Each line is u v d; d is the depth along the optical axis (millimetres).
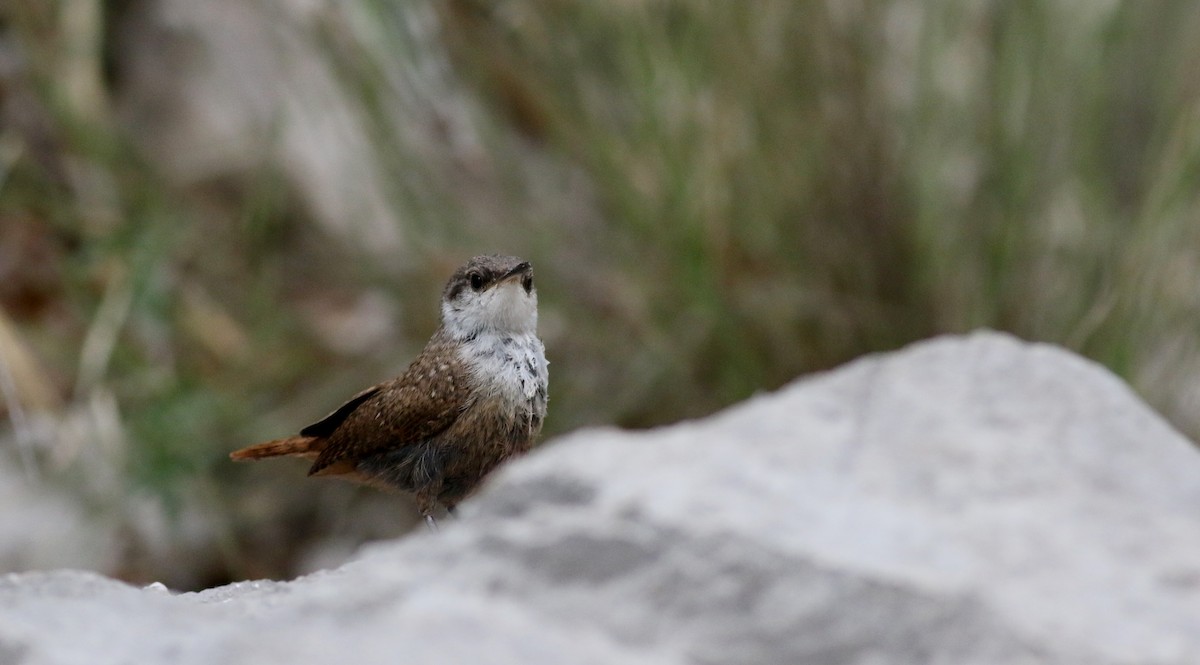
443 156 12078
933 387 4469
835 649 3396
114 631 3801
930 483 3969
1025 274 11289
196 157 13086
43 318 12586
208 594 5035
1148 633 3373
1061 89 11195
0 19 13430
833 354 11336
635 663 3393
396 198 11914
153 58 13469
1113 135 11766
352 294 12602
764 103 11031
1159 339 11070
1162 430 4332
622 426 11547
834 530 3697
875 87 11086
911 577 3441
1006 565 3605
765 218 11219
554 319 11758
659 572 3586
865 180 11156
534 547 3686
